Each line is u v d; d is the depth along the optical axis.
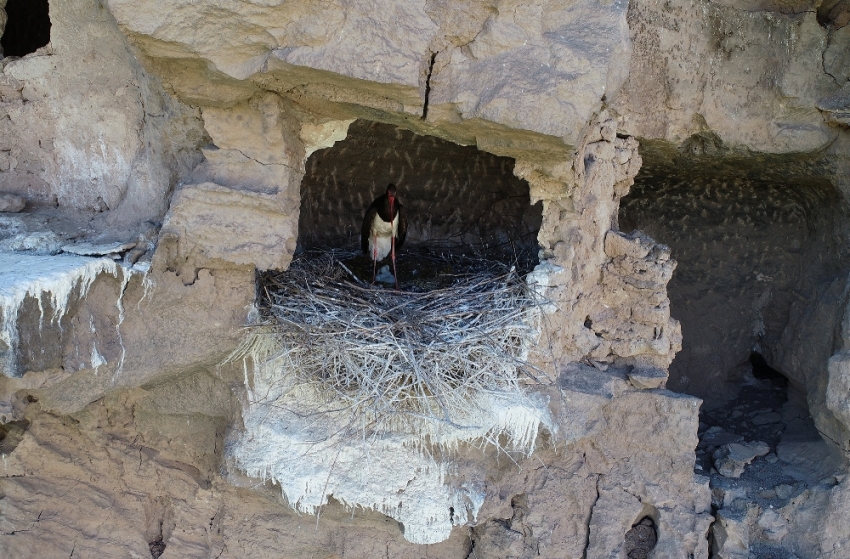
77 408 3.82
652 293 4.71
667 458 4.86
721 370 6.16
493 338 4.34
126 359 3.83
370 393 4.09
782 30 4.58
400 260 6.01
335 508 4.59
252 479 4.42
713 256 5.98
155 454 4.75
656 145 4.86
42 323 3.33
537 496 4.82
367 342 4.22
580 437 4.61
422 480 4.45
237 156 3.85
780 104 4.69
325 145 4.12
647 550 4.95
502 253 6.00
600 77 3.66
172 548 4.80
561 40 3.69
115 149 4.32
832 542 4.75
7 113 4.32
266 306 4.36
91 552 4.57
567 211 4.47
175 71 3.56
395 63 3.40
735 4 4.63
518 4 3.58
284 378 4.32
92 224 4.29
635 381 4.77
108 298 3.70
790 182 5.23
